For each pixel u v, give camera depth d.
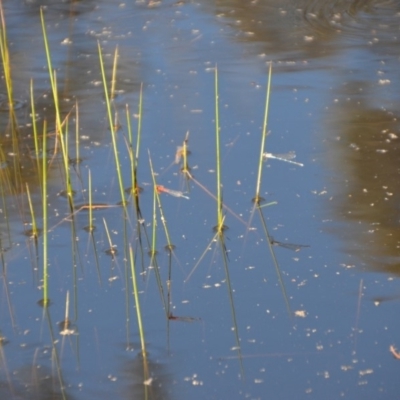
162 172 5.05
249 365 3.57
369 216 4.52
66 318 3.88
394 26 7.07
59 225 4.62
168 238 4.38
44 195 4.08
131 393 3.44
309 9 7.50
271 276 4.13
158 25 7.29
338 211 4.58
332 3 7.62
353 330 3.73
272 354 3.63
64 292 4.09
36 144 5.15
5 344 3.76
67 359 3.66
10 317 3.93
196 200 4.77
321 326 3.77
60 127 4.68
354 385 3.42
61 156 5.29
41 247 4.43
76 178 5.04
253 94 5.97
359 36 6.90
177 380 3.51
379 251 4.24
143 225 4.59
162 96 6.00
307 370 3.52
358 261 4.18
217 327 3.81
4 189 4.97
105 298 4.04
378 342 3.65
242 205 4.70
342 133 5.37
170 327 3.82
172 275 4.18
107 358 3.65
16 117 5.81
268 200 4.72
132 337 3.78
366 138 5.29
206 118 5.65
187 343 3.72
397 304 3.88
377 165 4.98
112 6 7.79
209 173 5.01
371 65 6.36
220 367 3.57
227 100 5.90
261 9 7.55
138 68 6.47
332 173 4.93
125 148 5.33
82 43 6.98
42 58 6.73
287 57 6.57
